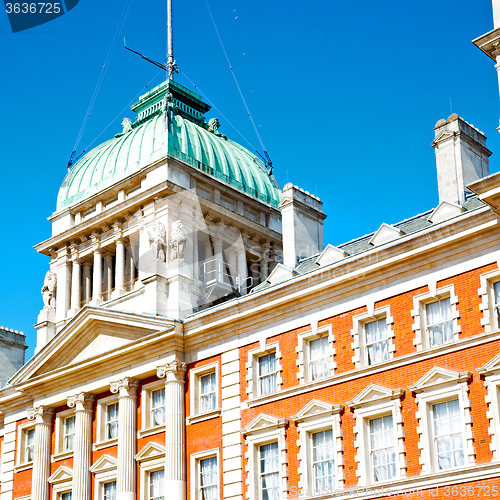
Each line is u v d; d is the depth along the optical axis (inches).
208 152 2573.8
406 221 1854.1
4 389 2353.6
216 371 1920.5
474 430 1492.4
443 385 1545.3
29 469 2256.4
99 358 2081.7
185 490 1883.6
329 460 1684.3
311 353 1786.4
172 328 1962.4
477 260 1576.0
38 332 2487.7
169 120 2514.8
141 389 2043.6
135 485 1969.7
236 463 1809.8
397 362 1619.1
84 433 2102.6
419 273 1648.6
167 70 2805.1
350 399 1672.0
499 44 1508.4
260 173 2714.1
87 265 2532.0
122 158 2564.0
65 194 2635.3
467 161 1812.3
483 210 1547.7
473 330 1550.2
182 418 1930.4
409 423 1574.8
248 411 1830.7
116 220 2434.8
